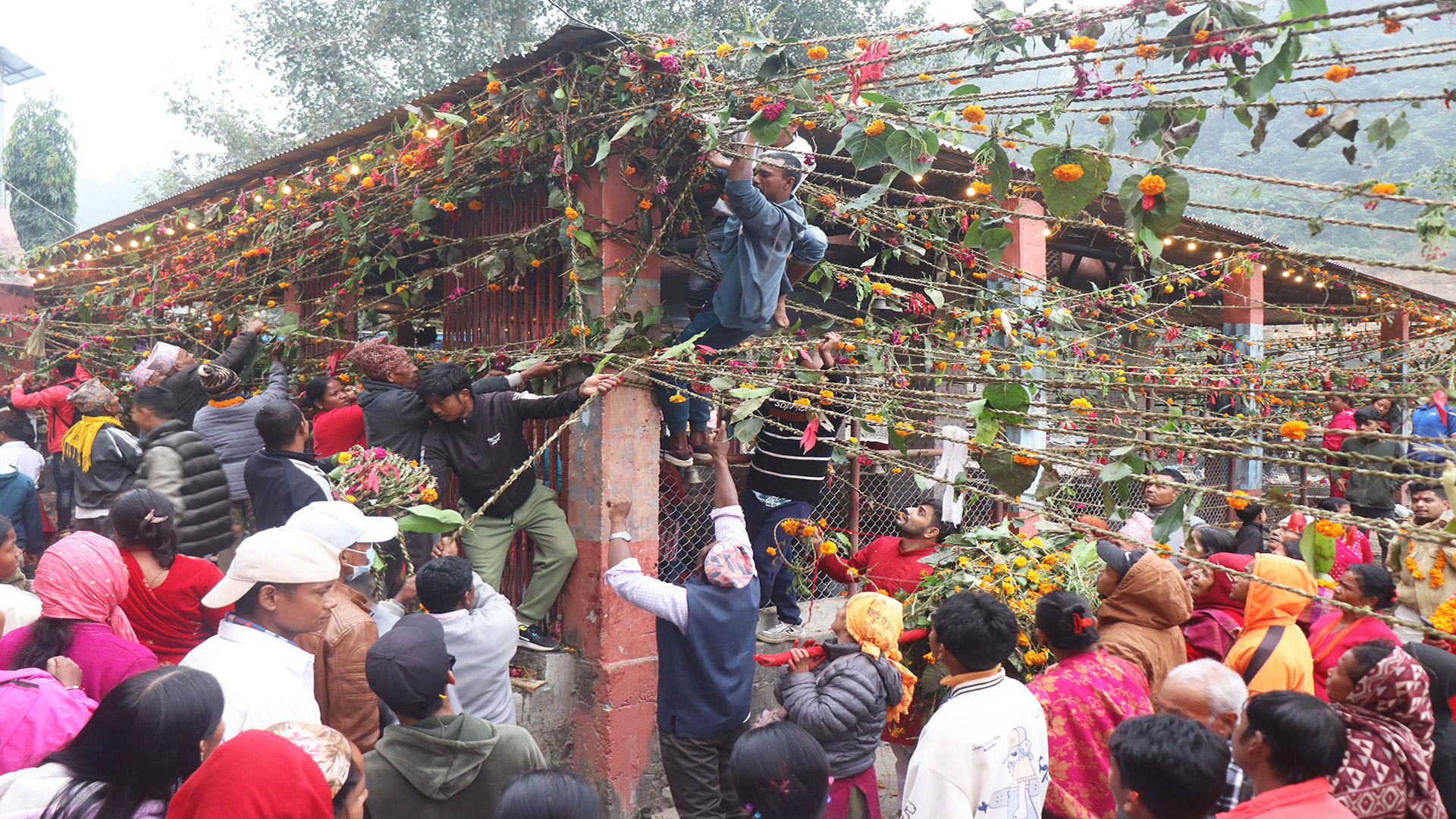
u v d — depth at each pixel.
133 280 8.77
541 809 2.09
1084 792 2.91
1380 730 2.83
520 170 4.99
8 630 3.00
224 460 4.95
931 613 4.29
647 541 4.76
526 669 4.68
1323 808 2.19
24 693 2.30
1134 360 6.98
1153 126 2.58
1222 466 8.14
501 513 4.55
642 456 4.73
